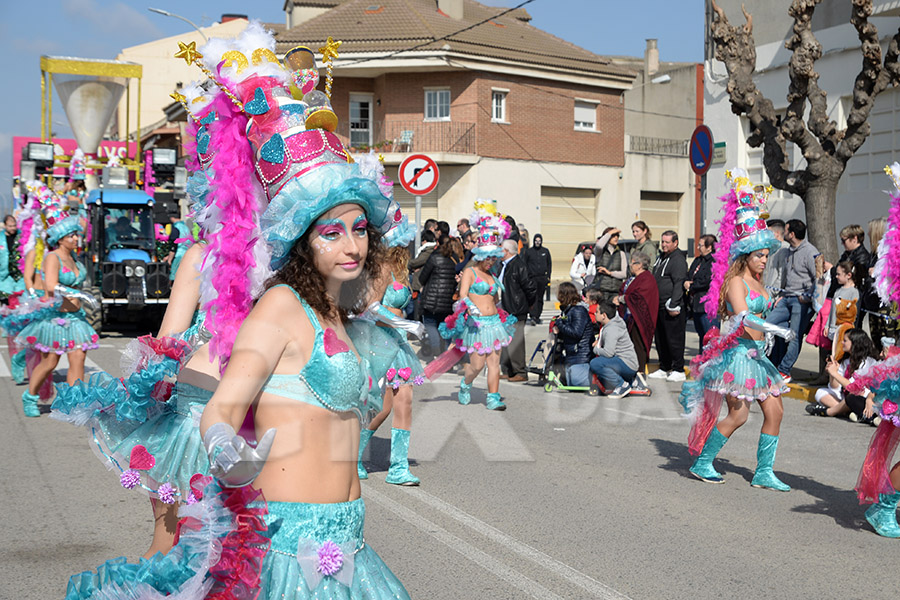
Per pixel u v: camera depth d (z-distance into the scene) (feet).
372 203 7.61
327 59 8.05
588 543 16.07
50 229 27.04
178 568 7.63
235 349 7.41
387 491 19.08
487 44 84.99
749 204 20.20
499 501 18.43
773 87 53.93
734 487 20.42
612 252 39.93
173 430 10.21
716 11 38.93
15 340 27.71
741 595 13.74
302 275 7.63
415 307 37.50
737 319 19.83
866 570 15.03
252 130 7.68
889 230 18.20
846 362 28.76
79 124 45.96
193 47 7.88
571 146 91.71
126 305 52.11
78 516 17.48
